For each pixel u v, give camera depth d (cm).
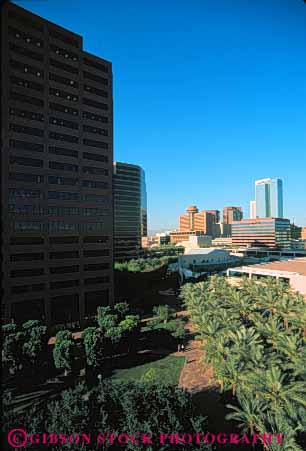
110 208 7756
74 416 2386
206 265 13650
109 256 7675
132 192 14762
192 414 2653
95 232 7456
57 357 4281
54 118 6850
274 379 2867
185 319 7144
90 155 7444
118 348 4922
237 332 4019
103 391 2780
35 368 4269
